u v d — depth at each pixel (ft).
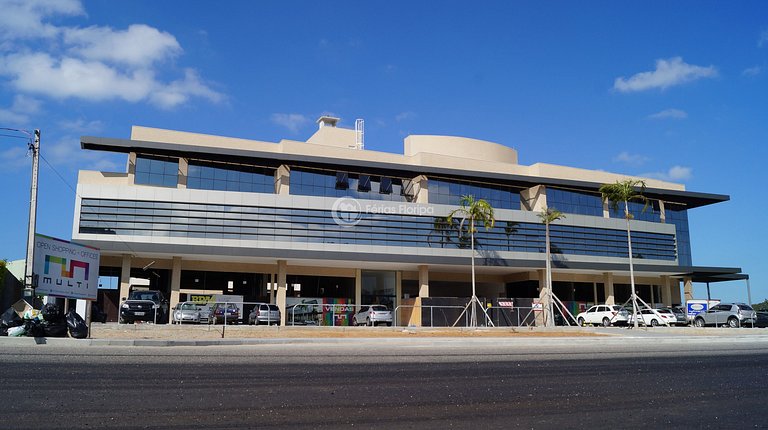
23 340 62.08
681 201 213.66
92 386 35.88
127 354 53.36
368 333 101.86
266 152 153.69
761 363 59.21
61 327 67.72
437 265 171.83
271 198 155.74
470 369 49.73
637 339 99.96
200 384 37.81
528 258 178.19
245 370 45.01
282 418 28.63
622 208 202.80
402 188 174.70
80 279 73.26
